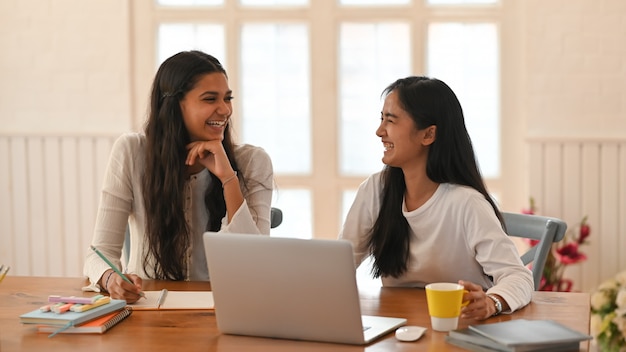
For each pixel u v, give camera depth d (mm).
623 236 4152
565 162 4176
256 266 1786
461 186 2273
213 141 2434
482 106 4316
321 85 4367
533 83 4207
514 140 4293
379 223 2357
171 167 2463
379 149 4383
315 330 1778
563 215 4188
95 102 4406
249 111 4430
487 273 2197
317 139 4391
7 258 4488
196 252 2551
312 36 4344
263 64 4398
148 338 1831
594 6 4137
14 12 4398
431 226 2289
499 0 4258
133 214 2566
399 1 4305
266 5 4359
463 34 4297
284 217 4461
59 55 4406
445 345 1729
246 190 2566
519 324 1769
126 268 2643
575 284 4184
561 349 1675
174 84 2439
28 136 4414
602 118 4168
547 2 4164
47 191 4438
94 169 4398
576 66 4172
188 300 2141
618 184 4145
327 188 4414
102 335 1855
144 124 2598
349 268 1707
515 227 2521
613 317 3385
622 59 4133
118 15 4371
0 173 4445
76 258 4453
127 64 4379
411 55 4309
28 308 2104
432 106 2229
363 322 1888
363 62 4355
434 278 2334
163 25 4398
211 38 4398
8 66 4434
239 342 1797
